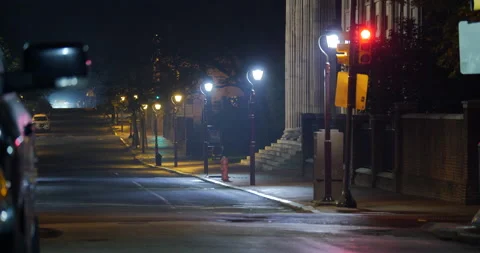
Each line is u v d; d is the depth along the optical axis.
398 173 35.78
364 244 16.20
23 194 5.69
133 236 17.34
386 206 29.41
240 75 85.88
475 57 17.48
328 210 28.30
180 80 89.00
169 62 89.81
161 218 24.16
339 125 47.53
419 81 38.91
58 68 5.15
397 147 35.91
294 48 62.47
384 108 39.47
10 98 5.73
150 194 39.03
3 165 5.07
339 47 27.66
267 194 37.66
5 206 5.02
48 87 5.21
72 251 14.58
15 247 5.17
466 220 23.81
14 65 57.88
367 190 37.16
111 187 44.91
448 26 27.78
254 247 15.37
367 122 42.00
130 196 37.66
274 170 56.91
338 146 30.66
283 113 82.56
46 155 91.25
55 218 24.70
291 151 57.69
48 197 37.12
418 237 18.02
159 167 70.94
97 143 109.50
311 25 57.94
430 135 32.50
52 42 5.25
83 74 5.21
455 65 28.97
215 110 92.81
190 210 29.56
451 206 28.81
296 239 16.97
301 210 29.72
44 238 16.92
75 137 120.69
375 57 39.16
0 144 5.12
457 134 29.97
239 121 84.00
